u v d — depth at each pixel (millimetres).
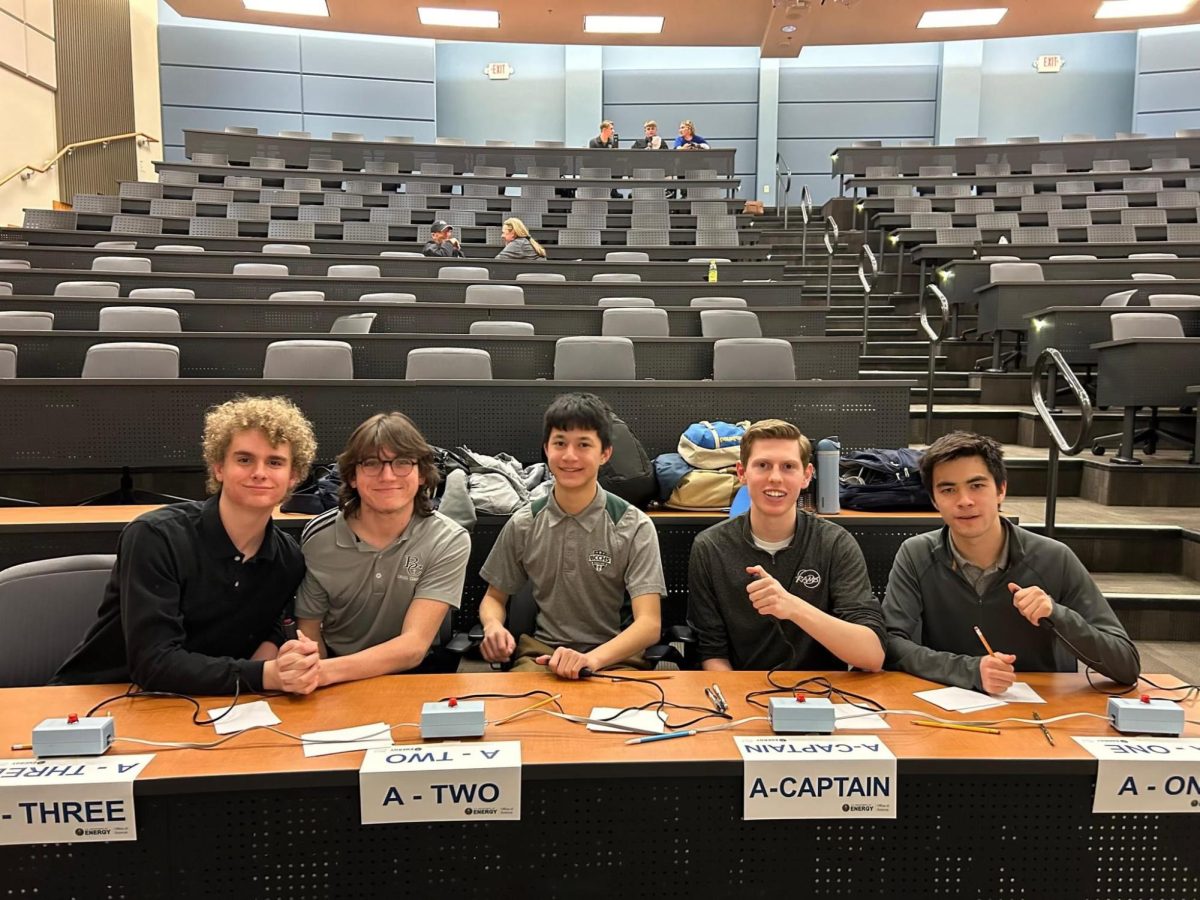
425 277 6520
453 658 1953
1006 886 1343
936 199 9047
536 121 12961
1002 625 1800
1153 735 1349
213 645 1645
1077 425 4566
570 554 2076
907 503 2625
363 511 1852
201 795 1232
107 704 1467
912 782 1328
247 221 8156
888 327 6977
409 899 1303
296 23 10477
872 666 1683
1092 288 5461
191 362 4027
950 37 10625
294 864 1271
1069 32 10500
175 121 11703
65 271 5316
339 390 3203
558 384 3221
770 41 10609
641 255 7367
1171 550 3260
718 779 1309
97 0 10383
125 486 3273
